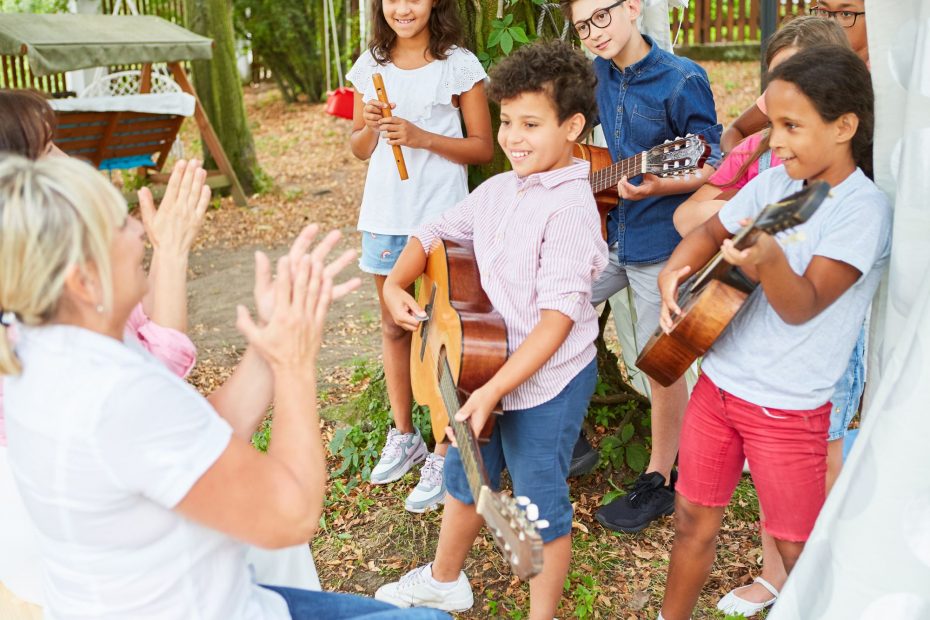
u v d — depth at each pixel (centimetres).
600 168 312
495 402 226
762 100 278
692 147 275
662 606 261
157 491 140
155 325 199
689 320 223
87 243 138
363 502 351
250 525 148
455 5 333
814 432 221
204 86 922
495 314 244
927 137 193
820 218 211
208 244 785
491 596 294
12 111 199
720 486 238
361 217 353
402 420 363
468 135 342
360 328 561
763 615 276
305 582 229
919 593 181
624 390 392
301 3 1395
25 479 144
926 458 179
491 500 175
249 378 177
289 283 158
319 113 1363
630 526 322
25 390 141
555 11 361
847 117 203
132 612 148
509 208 253
